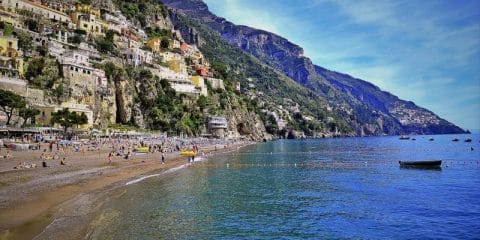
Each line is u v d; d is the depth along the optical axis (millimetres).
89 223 30000
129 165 70812
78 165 64188
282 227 33188
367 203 43281
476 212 38969
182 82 199625
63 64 127938
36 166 59000
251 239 29797
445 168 79625
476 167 81562
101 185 47781
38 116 111750
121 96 149375
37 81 120000
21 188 40938
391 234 31641
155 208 38000
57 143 92438
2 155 70438
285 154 120750
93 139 115250
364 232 32125
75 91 128375
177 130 174500
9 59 114500
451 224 34688
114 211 35469
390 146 185375
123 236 28422
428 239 30531
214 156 109625
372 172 72125
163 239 28594
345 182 59125
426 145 199375
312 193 49188
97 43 161375
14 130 95375
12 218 29406
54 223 29078
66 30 155750
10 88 107312
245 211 38625
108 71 146750
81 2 195250
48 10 158125
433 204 42844
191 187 51812
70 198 38312
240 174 67438
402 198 46188
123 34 195750
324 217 36812
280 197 46281
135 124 152875
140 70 169625
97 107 136750
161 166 74250
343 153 127625
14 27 129375
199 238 29562
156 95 169000
